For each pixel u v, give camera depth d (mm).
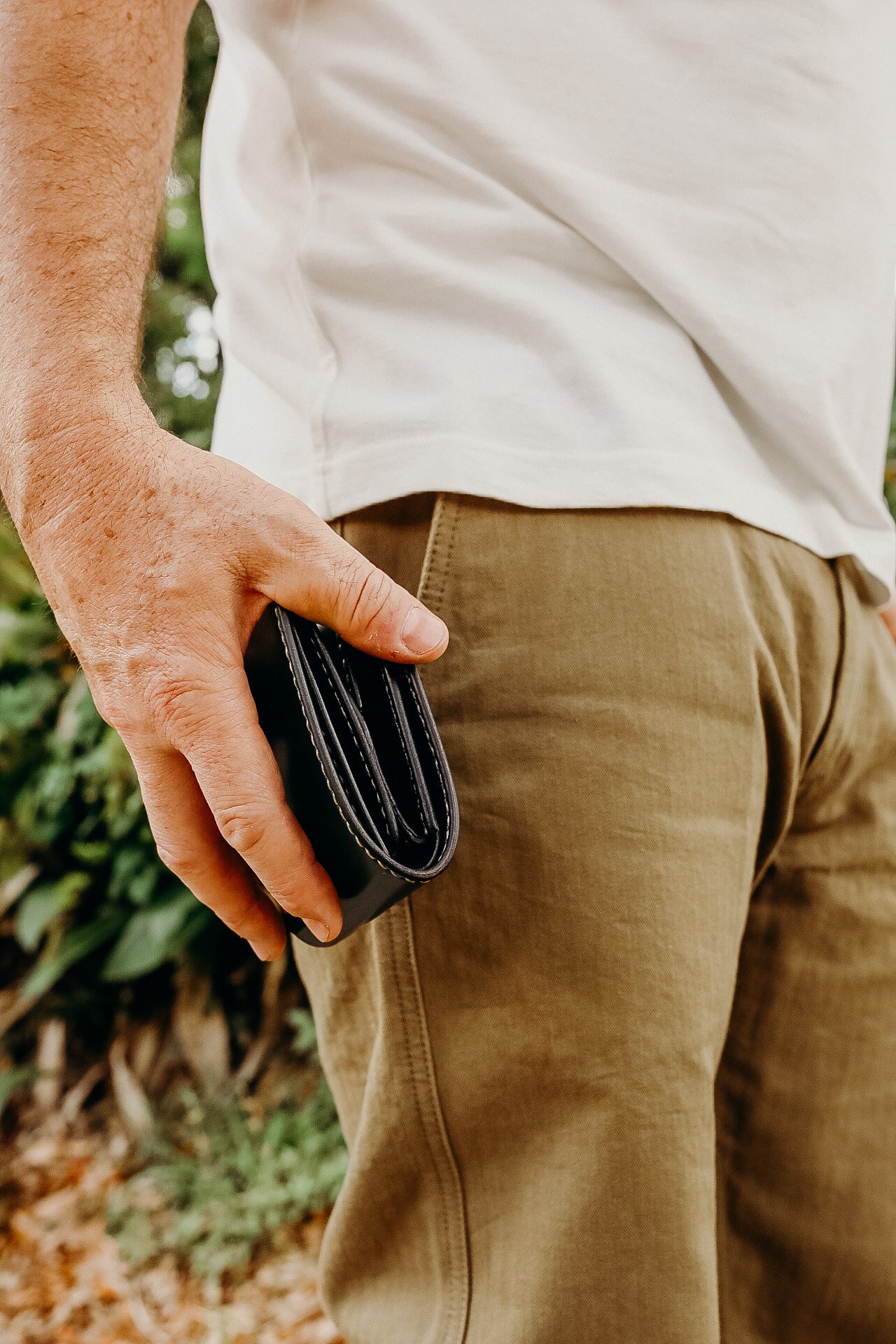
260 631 549
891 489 1580
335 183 645
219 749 505
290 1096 2119
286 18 662
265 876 523
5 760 2475
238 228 685
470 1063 583
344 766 497
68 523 529
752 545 616
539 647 556
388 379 594
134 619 515
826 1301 752
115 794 2260
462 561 563
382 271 609
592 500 559
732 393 645
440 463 556
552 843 550
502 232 601
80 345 549
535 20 622
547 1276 554
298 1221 1846
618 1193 546
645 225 606
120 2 593
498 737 560
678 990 555
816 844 764
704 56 629
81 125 572
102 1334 1661
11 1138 2242
